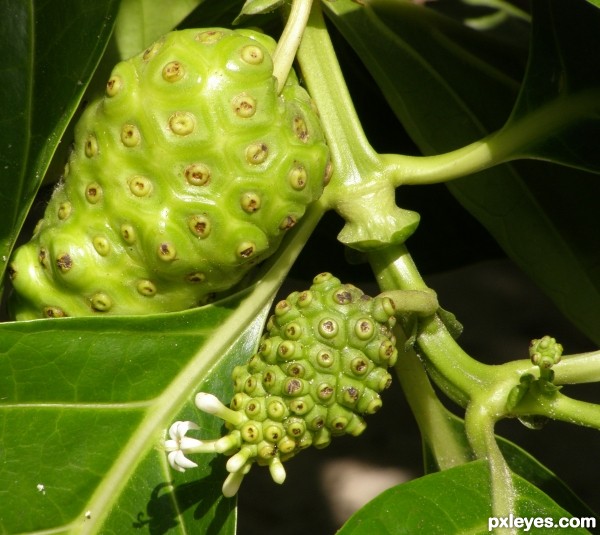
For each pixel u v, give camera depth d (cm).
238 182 38
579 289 45
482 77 46
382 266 41
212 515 39
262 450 38
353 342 38
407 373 43
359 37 46
